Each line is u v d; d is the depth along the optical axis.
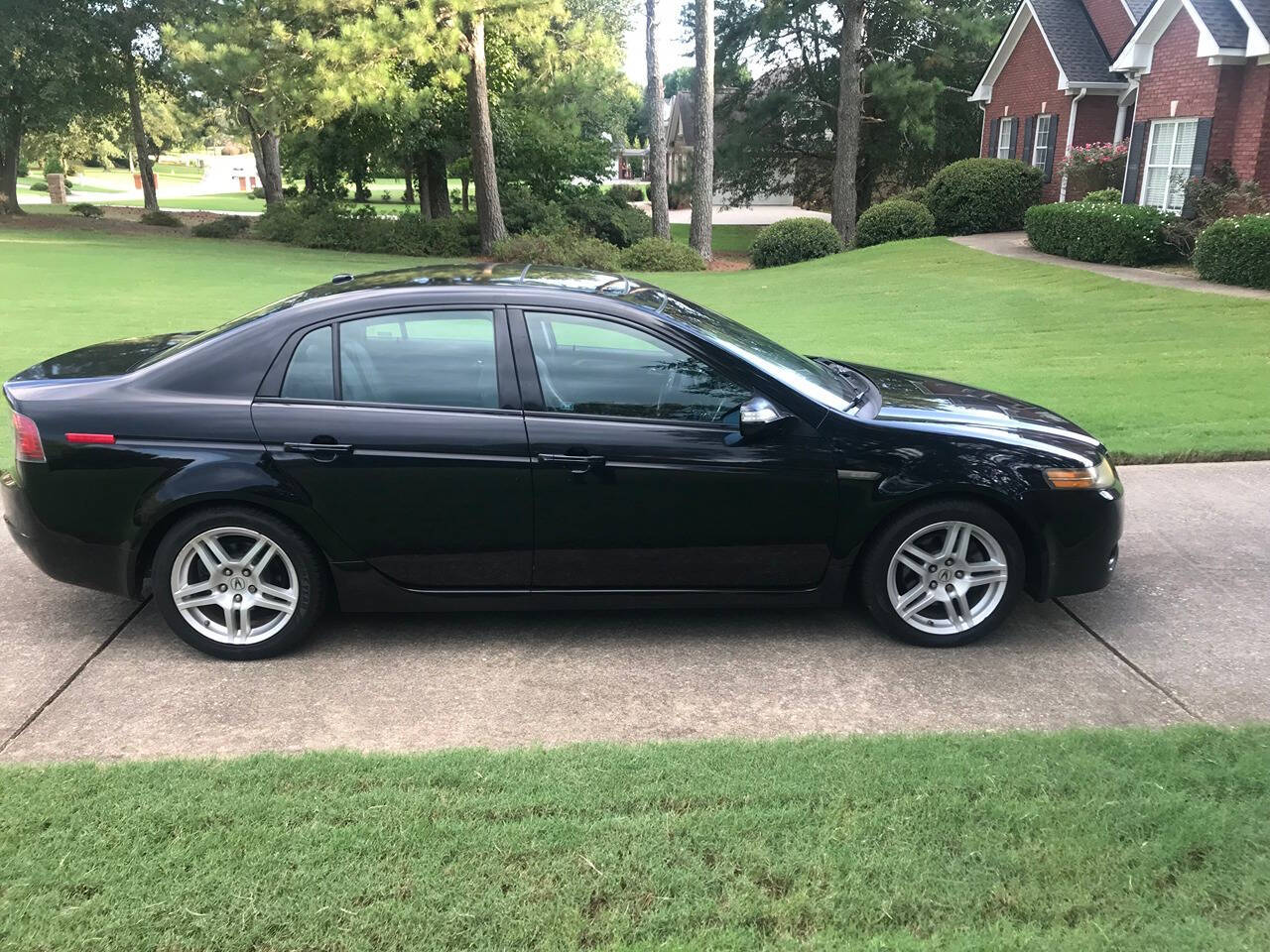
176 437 3.95
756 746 3.30
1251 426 7.41
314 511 3.98
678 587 4.20
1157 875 2.63
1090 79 23.91
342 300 4.11
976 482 4.05
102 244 26.64
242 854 2.71
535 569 4.14
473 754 3.25
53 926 2.44
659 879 2.62
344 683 3.91
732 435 4.03
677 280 21.92
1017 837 2.79
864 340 12.04
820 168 40.06
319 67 22.66
